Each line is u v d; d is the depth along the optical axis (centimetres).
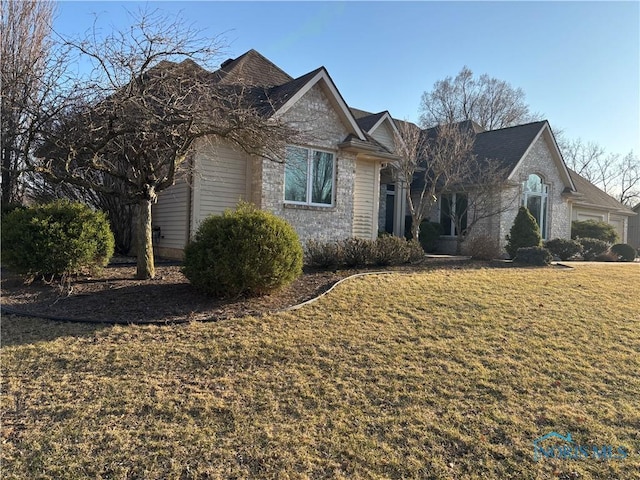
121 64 729
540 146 2112
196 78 811
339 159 1397
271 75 1534
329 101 1369
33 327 606
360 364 525
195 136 809
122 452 354
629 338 657
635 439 400
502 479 341
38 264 804
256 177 1248
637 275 1238
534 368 538
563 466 359
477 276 1091
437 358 552
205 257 723
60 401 425
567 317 748
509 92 4800
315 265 1112
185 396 439
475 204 1908
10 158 1214
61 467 335
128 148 848
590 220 2445
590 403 461
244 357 529
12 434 373
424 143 1920
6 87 786
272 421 404
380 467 348
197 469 337
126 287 818
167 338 572
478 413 431
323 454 361
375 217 1617
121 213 1413
